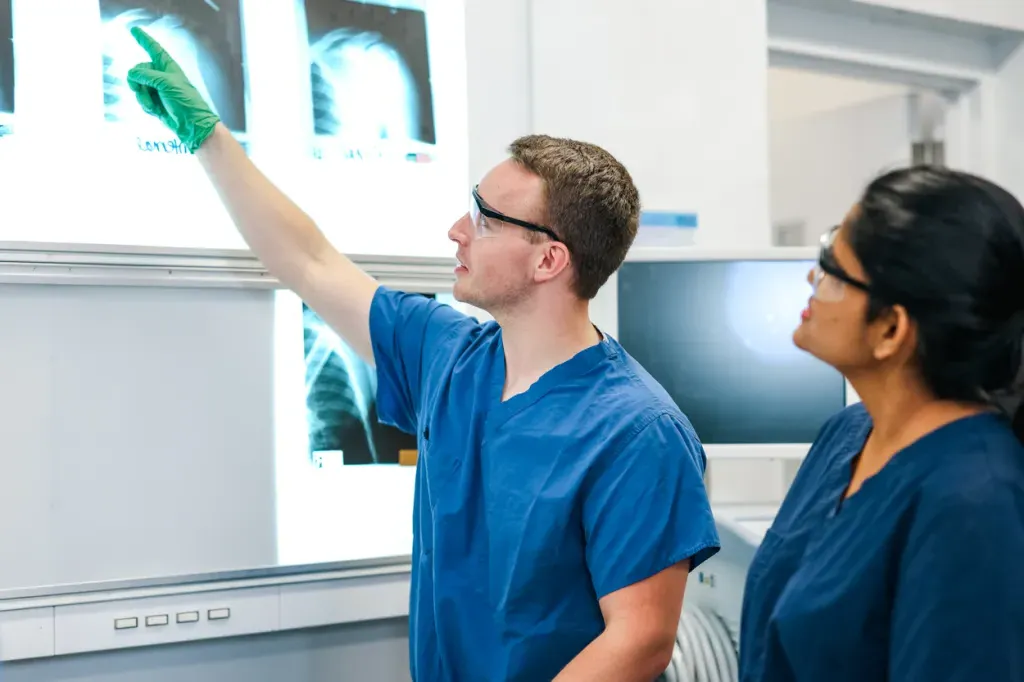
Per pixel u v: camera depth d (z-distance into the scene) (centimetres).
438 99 159
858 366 80
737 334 165
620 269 163
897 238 72
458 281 114
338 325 133
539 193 108
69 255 132
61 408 134
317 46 149
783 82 307
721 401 165
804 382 166
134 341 138
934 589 70
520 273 109
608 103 174
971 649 68
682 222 177
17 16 130
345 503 152
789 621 81
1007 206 72
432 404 118
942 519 71
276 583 144
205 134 127
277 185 147
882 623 76
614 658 96
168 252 138
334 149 150
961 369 73
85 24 134
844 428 94
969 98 246
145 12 137
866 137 262
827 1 207
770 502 184
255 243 132
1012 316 71
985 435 75
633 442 104
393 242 155
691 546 100
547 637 104
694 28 181
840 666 78
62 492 134
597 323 163
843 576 78
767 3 206
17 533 131
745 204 187
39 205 132
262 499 146
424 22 158
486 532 110
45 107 132
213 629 140
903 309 74
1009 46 238
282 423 148
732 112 185
